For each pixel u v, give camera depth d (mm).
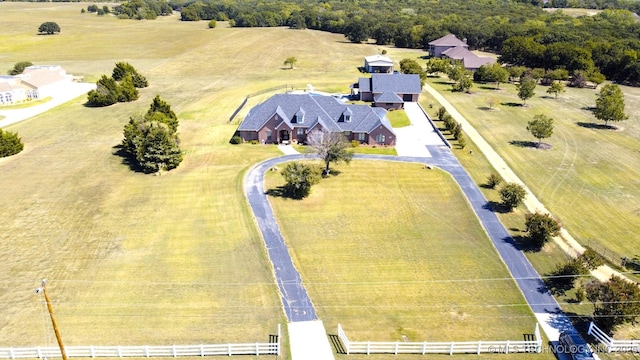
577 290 48656
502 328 44594
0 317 45094
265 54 184375
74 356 40438
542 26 189375
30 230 60125
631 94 129125
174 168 78500
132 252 55688
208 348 40969
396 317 45938
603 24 193250
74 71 154750
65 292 48750
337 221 62688
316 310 46719
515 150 86688
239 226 61219
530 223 57219
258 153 84750
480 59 153750
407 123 101375
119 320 44906
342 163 80000
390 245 57531
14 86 119312
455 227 61438
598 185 72938
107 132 96500
